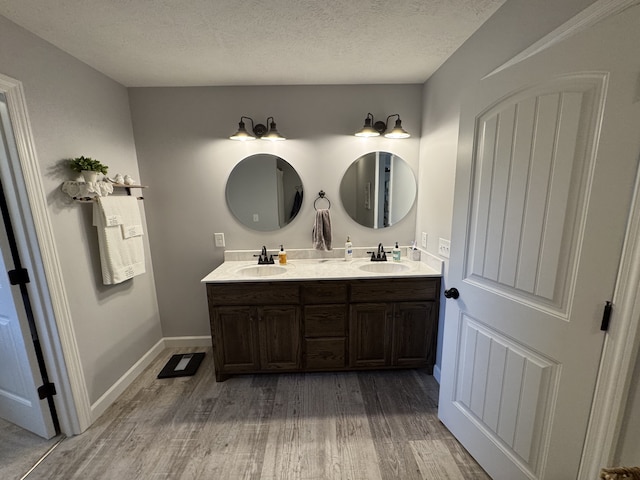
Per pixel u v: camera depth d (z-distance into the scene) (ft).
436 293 6.70
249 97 7.45
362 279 6.60
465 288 4.79
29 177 4.59
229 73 6.64
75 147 5.58
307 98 7.51
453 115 5.94
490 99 4.08
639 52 2.51
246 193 7.91
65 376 5.22
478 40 4.99
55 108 5.13
